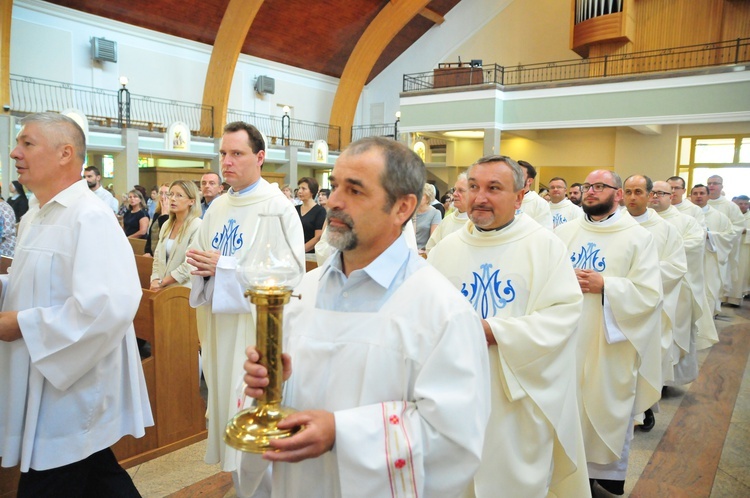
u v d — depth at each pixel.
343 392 1.26
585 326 2.94
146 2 16.17
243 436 1.12
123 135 14.30
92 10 15.69
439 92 14.34
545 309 2.14
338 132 21.62
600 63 15.41
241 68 19.41
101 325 1.90
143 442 3.16
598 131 14.84
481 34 20.05
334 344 1.30
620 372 2.88
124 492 2.21
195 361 3.41
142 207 7.27
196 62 18.34
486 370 1.33
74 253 1.96
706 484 3.07
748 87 10.91
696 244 4.91
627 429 2.88
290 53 20.42
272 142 19.31
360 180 1.27
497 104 13.60
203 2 16.98
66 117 2.08
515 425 2.12
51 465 1.96
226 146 2.88
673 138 13.66
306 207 5.62
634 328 2.84
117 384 2.14
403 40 21.58
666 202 5.10
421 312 1.26
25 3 14.41
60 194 2.03
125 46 16.58
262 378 1.17
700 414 4.10
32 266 1.99
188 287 3.36
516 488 2.10
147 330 3.24
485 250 2.32
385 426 1.15
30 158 2.00
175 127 15.63
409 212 1.35
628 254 3.01
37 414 1.95
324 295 1.41
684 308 4.38
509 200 2.26
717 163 13.38
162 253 4.11
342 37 20.66
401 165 1.29
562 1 18.25
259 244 1.19
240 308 2.64
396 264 1.34
